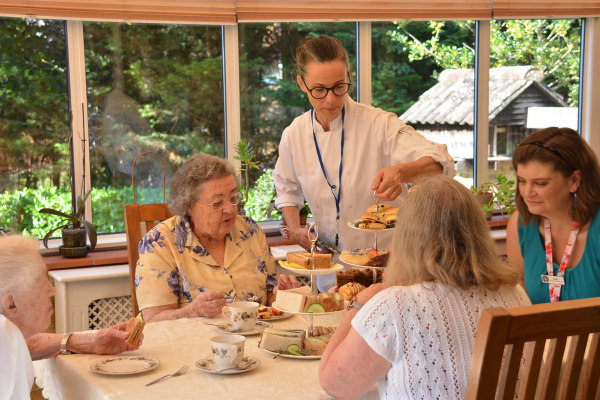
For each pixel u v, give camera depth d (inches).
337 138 100.8
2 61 130.6
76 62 135.6
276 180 109.1
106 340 66.0
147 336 72.1
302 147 104.2
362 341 49.3
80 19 131.2
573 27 173.8
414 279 51.4
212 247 87.5
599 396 52.9
